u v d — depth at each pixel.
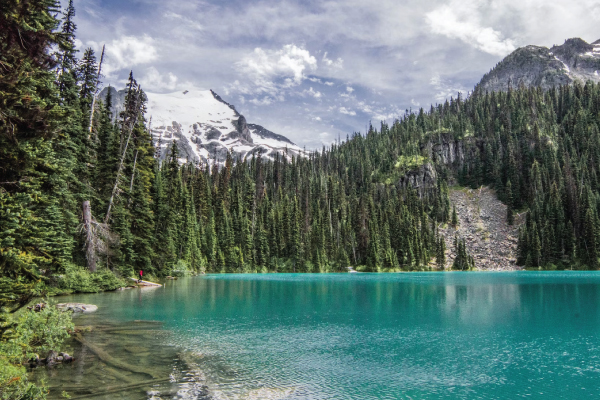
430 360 18.53
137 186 55.34
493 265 134.50
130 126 55.88
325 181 189.25
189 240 94.69
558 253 131.75
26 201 11.43
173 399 13.01
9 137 10.16
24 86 10.80
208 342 21.28
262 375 15.97
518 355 19.47
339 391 14.41
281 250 129.62
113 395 13.11
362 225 141.25
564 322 28.03
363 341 22.16
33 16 11.15
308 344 21.31
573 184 150.50
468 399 13.89
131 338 21.58
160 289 50.16
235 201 133.75
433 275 101.38
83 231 42.75
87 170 45.16
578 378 16.17
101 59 51.88
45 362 16.28
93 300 35.97
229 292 49.16
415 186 194.38
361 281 73.75
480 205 178.88
